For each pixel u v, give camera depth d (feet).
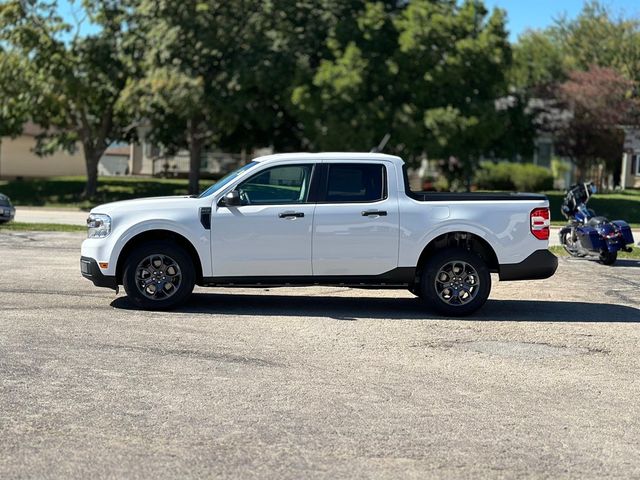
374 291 40.42
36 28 115.96
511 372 24.77
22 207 120.06
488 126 103.81
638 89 163.84
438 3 108.37
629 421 20.35
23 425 18.94
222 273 32.94
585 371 25.11
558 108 132.87
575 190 54.90
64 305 33.71
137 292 32.73
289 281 33.12
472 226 33.06
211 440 18.25
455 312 33.37
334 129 100.27
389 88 104.42
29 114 124.47
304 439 18.43
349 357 26.07
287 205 32.96
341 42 106.73
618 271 49.98
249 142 128.16
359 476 16.37
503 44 105.91
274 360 25.46
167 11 109.70
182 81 105.81
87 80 117.19
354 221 32.91
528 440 18.76
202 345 27.17
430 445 18.25
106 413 19.93
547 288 42.80
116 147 191.62
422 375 24.16
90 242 33.19
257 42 109.19
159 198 34.27
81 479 15.96
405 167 33.94
